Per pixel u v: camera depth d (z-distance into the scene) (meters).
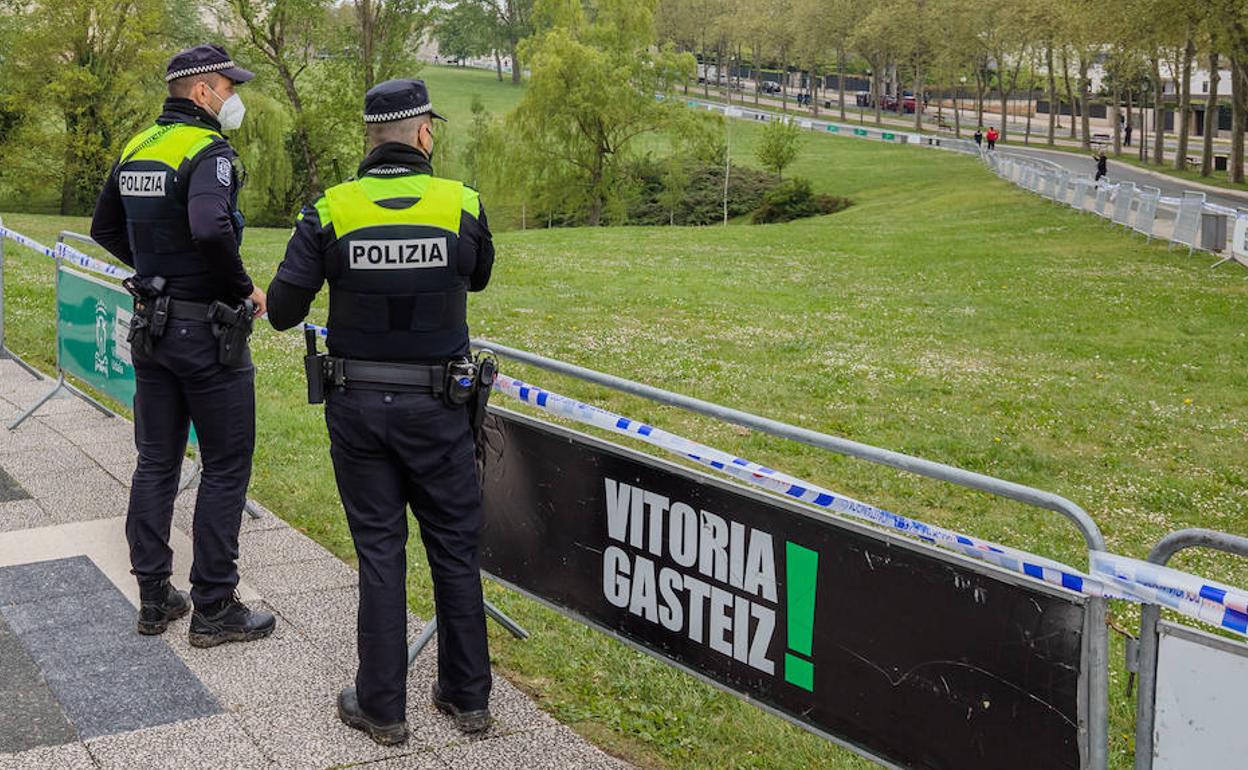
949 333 17.06
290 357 11.98
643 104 65.12
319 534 6.27
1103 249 28.62
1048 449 10.77
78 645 4.69
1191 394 13.58
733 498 3.58
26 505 6.36
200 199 4.32
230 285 4.52
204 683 4.39
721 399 11.90
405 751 3.94
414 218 3.77
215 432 4.65
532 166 65.44
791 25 102.50
